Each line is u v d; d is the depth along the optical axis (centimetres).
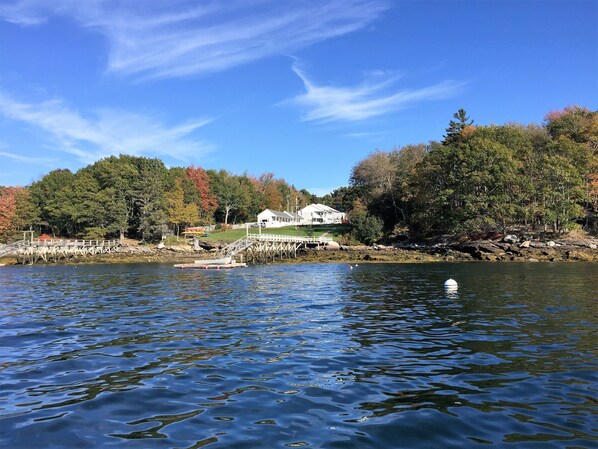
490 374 868
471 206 6044
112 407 718
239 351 1080
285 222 11150
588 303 1773
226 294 2288
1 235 8650
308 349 1094
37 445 584
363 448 561
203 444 578
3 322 1518
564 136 6681
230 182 11981
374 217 7856
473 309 1680
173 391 793
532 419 645
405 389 788
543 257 5056
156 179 8750
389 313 1622
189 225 9712
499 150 6219
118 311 1747
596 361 944
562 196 5712
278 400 741
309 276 3391
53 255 6291
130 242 8344
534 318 1459
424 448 558
